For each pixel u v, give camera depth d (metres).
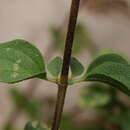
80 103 0.48
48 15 0.67
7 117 0.59
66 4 0.66
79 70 0.24
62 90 0.23
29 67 0.22
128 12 0.49
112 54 0.23
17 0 0.68
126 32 0.68
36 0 0.67
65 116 0.57
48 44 0.64
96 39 0.67
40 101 0.56
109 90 0.49
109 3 0.49
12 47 0.22
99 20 0.65
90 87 0.49
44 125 0.25
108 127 0.52
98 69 0.23
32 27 0.68
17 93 0.55
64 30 0.54
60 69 0.24
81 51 0.53
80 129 0.55
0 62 0.22
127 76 0.22
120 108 0.49
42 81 0.67
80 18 0.60
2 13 0.68
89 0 0.49
